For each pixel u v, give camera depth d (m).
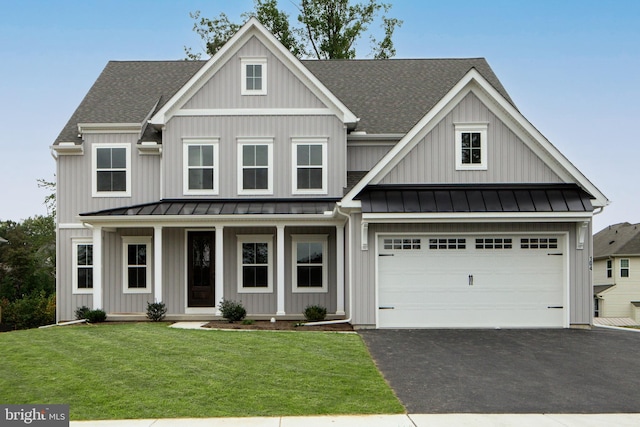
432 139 16.41
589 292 16.00
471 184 16.30
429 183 16.28
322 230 19.14
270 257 19.06
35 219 53.09
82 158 19.89
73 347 12.81
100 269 17.78
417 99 22.05
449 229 16.05
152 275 19.36
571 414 8.45
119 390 9.58
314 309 17.47
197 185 19.23
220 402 8.95
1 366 11.19
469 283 16.08
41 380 10.22
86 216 17.38
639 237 40.28
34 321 24.31
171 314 18.83
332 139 19.28
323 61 24.72
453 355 12.33
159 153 19.77
